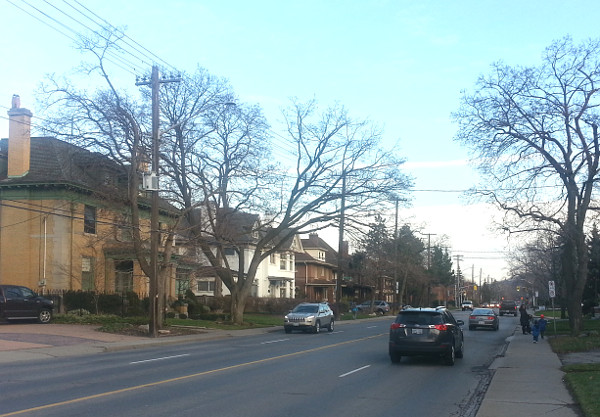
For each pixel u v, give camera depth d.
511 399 11.51
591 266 45.66
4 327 26.58
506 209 27.41
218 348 22.47
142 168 32.62
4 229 35.41
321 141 35.53
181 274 41.44
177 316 39.69
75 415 9.24
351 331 35.59
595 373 14.55
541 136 26.47
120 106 28.08
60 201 35.00
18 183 34.72
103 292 35.69
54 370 14.94
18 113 35.88
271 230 37.53
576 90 26.02
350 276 70.19
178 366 16.03
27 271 34.84
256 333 33.03
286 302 54.50
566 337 27.36
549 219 26.94
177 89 31.20
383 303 70.88
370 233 36.97
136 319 31.67
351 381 13.82
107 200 30.42
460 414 10.27
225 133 33.12
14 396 10.91
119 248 36.78
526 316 33.28
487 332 36.62
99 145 28.05
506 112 26.47
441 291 125.44
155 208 26.66
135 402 10.45
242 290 37.66
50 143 37.69
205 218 36.97
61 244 34.75
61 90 27.11
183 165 32.09
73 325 29.17
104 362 16.95
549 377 14.67
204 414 9.56
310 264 76.62
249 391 11.99
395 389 12.81
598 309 57.84
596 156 26.08
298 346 23.61
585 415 9.73
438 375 15.38
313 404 10.75
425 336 17.39
